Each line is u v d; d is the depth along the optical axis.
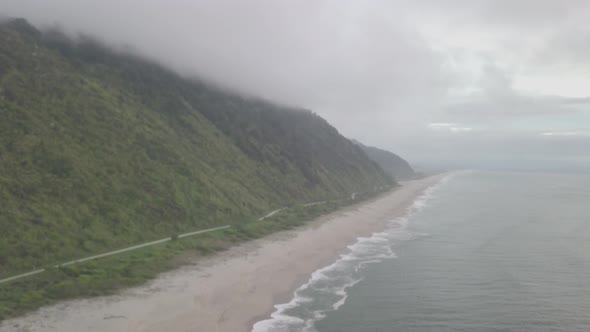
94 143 47.34
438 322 28.98
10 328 22.89
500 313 30.73
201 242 43.06
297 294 33.16
